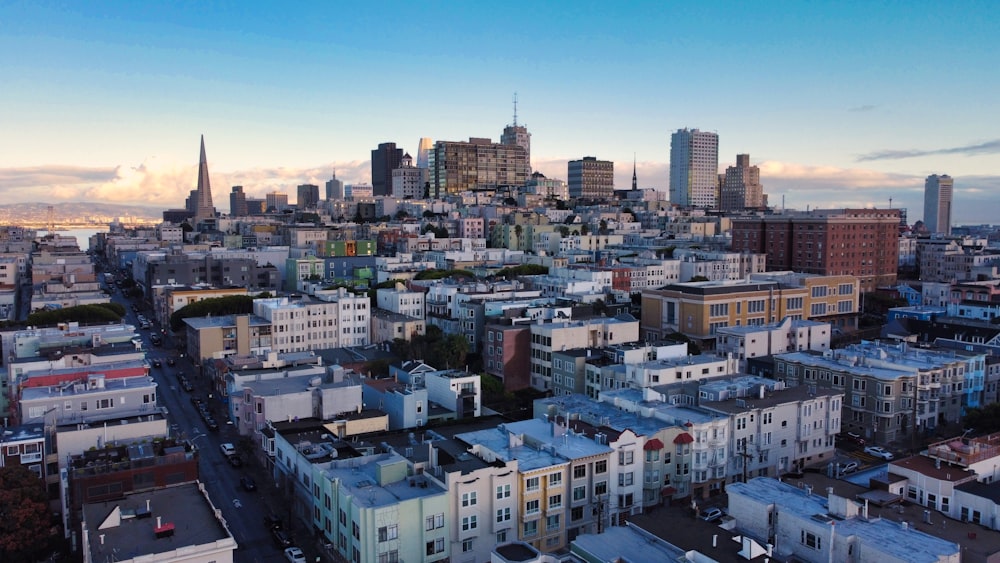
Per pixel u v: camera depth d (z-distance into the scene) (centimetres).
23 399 12962
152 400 13825
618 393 14612
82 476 10069
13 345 17862
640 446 11881
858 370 16350
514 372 19975
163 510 9444
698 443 12550
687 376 15738
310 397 14162
